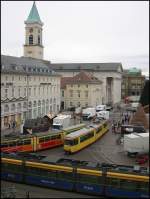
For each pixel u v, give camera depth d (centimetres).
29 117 8456
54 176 3291
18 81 7881
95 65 15338
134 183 2998
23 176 3425
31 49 11956
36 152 5000
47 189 3312
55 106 10388
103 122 6788
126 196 3027
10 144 4619
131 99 15712
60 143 5456
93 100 12281
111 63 15412
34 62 9719
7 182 3491
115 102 15438
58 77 10575
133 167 3194
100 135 6234
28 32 11950
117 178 3055
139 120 7344
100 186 3112
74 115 9269
